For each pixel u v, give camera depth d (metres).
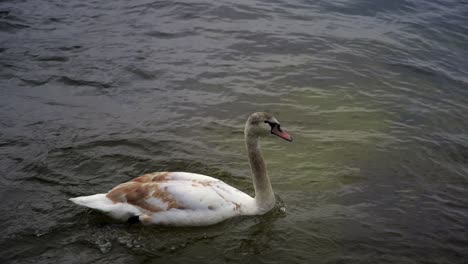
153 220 8.38
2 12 17.22
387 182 10.03
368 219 8.93
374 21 17.98
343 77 14.32
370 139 11.54
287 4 18.95
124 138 11.06
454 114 12.83
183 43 15.67
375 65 15.08
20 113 11.89
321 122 12.20
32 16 17.09
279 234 8.48
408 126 12.18
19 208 8.74
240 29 16.72
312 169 10.38
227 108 12.55
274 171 10.27
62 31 16.16
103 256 7.78
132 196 8.47
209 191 8.57
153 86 13.36
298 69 14.55
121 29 16.42
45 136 11.02
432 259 8.07
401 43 16.48
